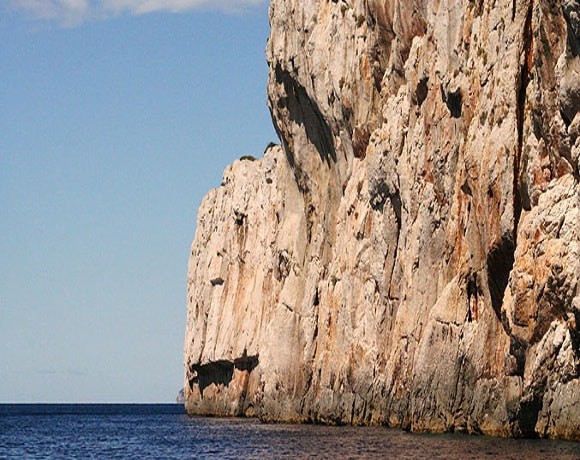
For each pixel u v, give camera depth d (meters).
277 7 86.00
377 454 47.59
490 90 52.62
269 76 89.06
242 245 117.88
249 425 89.62
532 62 49.38
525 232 47.34
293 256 91.06
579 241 43.09
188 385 135.50
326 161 84.81
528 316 46.81
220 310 120.31
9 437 91.75
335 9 79.00
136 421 133.38
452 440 51.25
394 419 64.62
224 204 124.25
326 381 78.62
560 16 44.56
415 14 65.06
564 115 44.19
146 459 56.44
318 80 80.50
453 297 55.47
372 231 69.88
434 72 60.53
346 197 76.88
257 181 116.94
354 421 72.06
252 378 113.31
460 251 56.31
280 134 90.06
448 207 58.50
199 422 107.50
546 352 45.59
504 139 50.12
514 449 43.91
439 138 59.38
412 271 61.75
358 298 73.19
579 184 43.28
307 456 50.53
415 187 62.31
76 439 85.62
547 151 46.78
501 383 51.28
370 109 73.06
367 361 69.94
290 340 89.12
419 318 60.41
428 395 56.22
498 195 50.50
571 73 42.84
